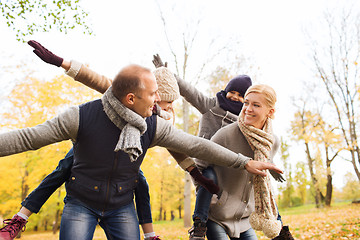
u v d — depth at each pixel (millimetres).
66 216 1783
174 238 9062
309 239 7375
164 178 20297
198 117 13180
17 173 16031
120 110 1645
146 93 1671
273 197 2383
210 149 1944
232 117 2855
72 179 1812
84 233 1751
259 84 2396
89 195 1788
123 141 1624
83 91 8742
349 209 16516
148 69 1724
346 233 7531
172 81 2326
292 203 40625
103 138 1723
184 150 1920
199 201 2283
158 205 28594
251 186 2451
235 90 2908
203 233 2209
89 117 1710
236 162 2010
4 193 17078
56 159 9047
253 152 2410
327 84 20484
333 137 20000
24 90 9281
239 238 2617
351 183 32688
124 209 1919
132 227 1910
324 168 23094
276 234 2281
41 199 1938
